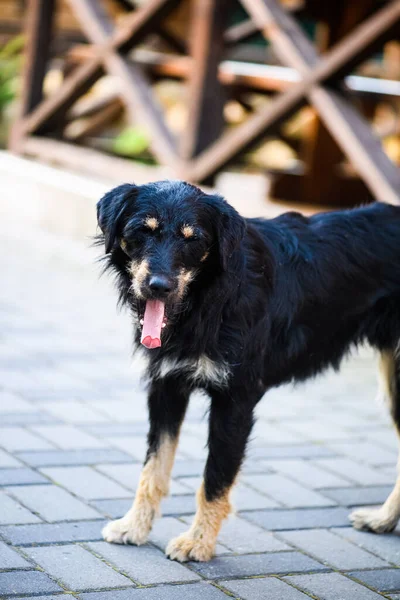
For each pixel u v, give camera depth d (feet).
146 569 13.34
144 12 36.52
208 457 14.30
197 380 14.26
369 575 13.80
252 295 14.33
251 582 13.21
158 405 14.76
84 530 14.43
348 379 25.29
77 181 38.60
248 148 32.24
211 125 34.35
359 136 28.94
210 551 13.93
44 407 20.38
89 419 19.89
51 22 44.14
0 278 32.17
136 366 14.90
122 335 26.94
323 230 16.15
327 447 19.72
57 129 44.50
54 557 13.33
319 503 16.66
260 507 16.25
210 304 13.94
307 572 13.76
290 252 15.44
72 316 28.45
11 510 14.82
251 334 14.25
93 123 47.21
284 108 30.94
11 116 61.57
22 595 11.98
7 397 20.80
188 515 15.64
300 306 15.29
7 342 25.25
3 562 12.91
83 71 40.09
